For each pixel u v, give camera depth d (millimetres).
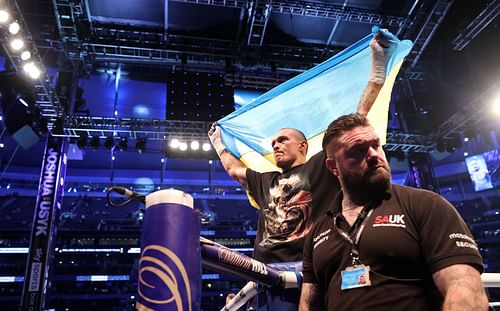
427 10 10859
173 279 982
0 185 25328
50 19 11125
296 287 1648
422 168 13633
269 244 2084
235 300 1999
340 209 1540
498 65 12438
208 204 28000
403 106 13734
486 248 24734
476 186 23609
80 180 24828
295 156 2344
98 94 15078
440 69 13219
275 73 13102
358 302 1222
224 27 11828
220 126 3111
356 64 2682
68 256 23766
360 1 10859
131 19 11383
